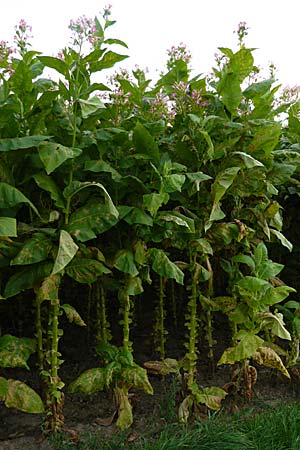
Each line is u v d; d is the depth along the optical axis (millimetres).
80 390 2920
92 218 2787
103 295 3477
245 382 3346
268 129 3131
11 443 2945
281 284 3648
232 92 3203
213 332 4605
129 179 2936
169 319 4691
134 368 3033
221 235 3203
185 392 3314
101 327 3498
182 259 4145
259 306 3158
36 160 2740
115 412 3125
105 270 2834
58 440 2873
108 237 3205
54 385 2906
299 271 4473
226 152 3211
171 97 3318
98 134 2910
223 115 3328
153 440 3012
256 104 3438
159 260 2945
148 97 3492
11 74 2996
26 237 2850
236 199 3375
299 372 3943
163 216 2887
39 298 2838
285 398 3672
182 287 4555
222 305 3402
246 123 3225
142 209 3002
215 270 4309
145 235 3018
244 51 3266
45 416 3051
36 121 2832
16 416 3240
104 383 2953
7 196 2535
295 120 3965
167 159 3021
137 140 2967
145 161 3066
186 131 3217
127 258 2932
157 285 4086
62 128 2812
